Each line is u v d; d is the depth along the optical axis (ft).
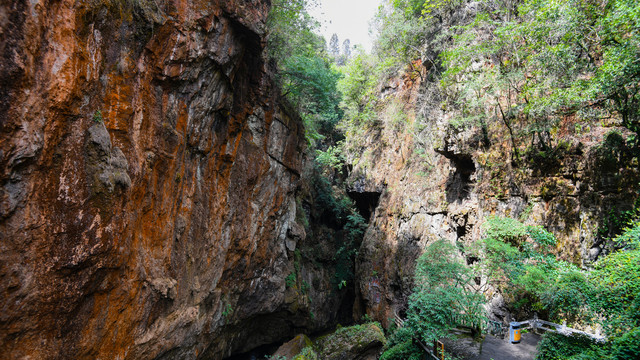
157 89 26.68
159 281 27.07
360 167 92.43
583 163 41.45
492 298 47.32
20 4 14.66
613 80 30.91
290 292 62.69
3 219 14.82
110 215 20.45
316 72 55.31
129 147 23.16
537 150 47.09
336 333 58.59
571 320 38.22
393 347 46.78
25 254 15.81
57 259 17.38
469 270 42.42
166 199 28.58
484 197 53.57
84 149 18.88
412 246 68.33
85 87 18.65
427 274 41.75
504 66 49.75
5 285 14.94
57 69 16.65
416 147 75.87
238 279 47.06
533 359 34.65
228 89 37.42
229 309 43.83
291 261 65.05
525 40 44.68
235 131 41.65
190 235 33.76
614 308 27.17
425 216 67.72
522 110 48.49
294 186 61.82
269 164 51.31
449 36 68.18
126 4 21.93
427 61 76.48
